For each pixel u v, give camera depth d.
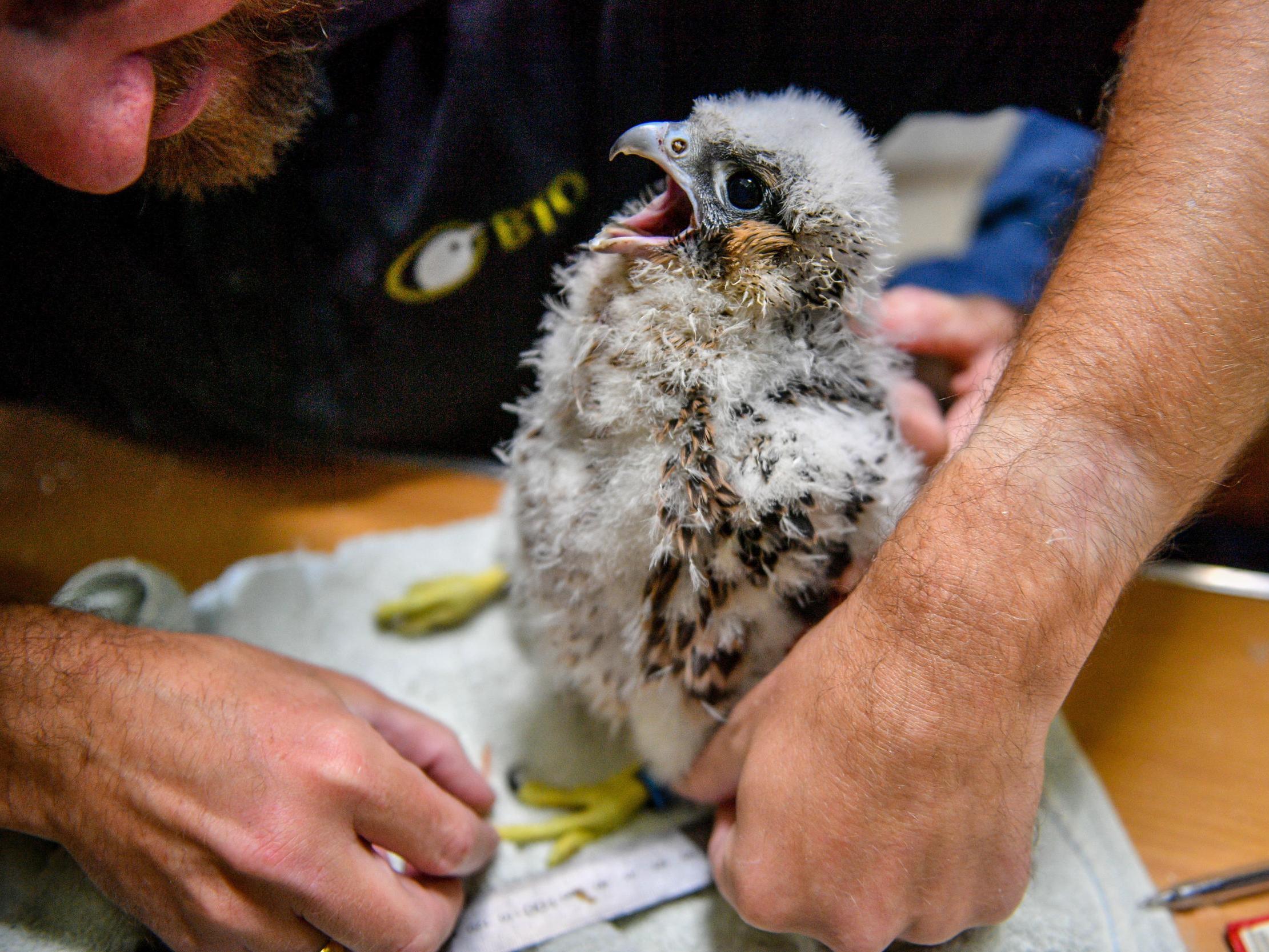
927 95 0.43
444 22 0.39
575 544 0.36
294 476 0.57
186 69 0.33
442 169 0.41
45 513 0.54
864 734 0.30
